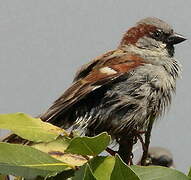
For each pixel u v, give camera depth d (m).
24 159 4.68
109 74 10.33
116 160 4.21
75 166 5.03
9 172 4.52
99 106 10.33
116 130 10.30
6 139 6.96
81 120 10.22
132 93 10.34
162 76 10.49
